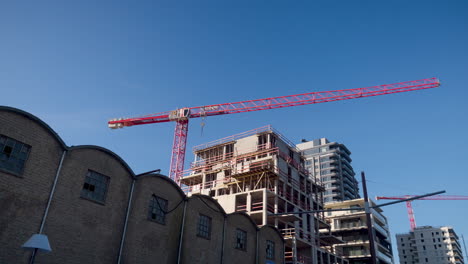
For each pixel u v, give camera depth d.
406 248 162.62
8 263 19.34
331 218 98.69
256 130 66.94
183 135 100.06
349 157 175.62
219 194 63.72
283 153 65.44
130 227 26.00
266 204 53.59
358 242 92.75
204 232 32.19
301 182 68.81
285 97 99.25
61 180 22.84
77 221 23.00
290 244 54.19
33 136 22.06
